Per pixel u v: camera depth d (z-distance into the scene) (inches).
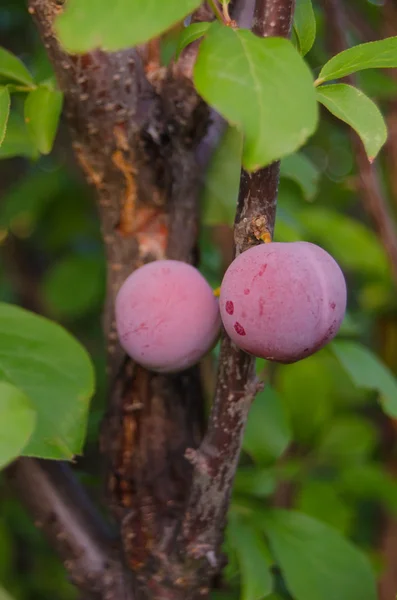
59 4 18.1
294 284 17.0
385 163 32.7
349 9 30.2
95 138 19.1
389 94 28.0
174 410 19.6
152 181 19.4
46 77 22.0
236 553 21.4
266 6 16.3
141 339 18.4
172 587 19.0
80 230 32.5
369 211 28.1
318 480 27.5
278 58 15.3
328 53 26.5
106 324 20.0
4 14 30.1
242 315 17.0
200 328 18.4
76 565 20.1
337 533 22.2
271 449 22.4
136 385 19.5
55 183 30.8
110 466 19.7
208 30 15.5
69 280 31.0
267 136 15.0
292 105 15.1
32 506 20.2
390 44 16.8
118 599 19.8
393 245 28.1
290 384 30.3
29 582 31.6
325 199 36.9
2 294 34.1
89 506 20.7
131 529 19.4
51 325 19.0
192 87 19.0
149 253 19.6
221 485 18.0
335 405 33.5
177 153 19.6
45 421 18.2
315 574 21.5
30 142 22.2
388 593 29.4
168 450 19.5
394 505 27.0
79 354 18.8
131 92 18.9
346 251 29.0
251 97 15.1
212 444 17.8
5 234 33.5
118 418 19.6
